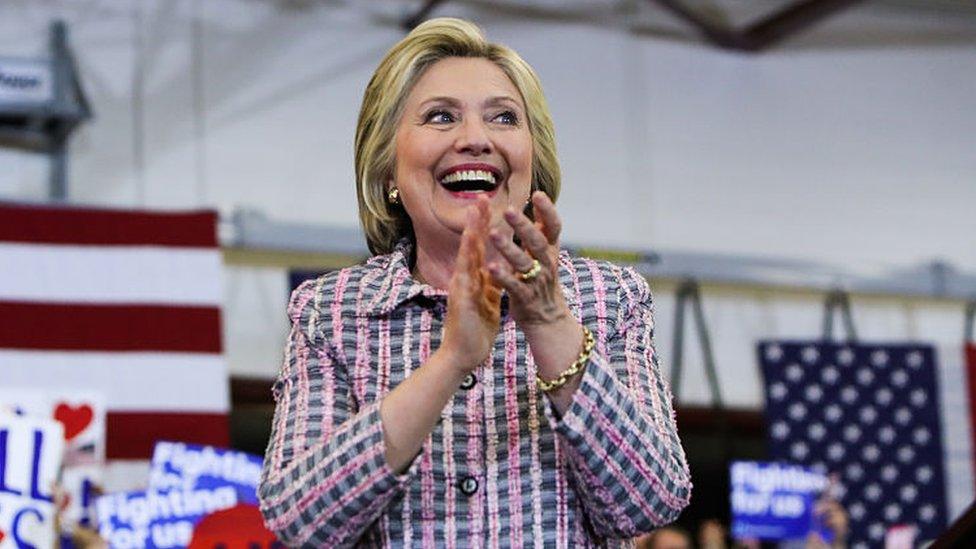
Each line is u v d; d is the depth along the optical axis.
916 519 15.44
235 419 15.80
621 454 3.21
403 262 3.66
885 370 15.72
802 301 17.41
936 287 17.61
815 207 17.55
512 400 3.44
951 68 18.55
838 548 13.90
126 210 12.27
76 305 11.94
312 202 15.23
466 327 3.17
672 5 17.05
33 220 12.02
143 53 14.88
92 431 9.88
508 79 3.71
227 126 15.07
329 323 3.54
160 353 11.99
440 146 3.58
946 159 18.22
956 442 15.74
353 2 15.88
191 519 8.96
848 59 18.11
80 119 13.76
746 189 17.28
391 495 3.22
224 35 15.27
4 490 7.48
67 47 14.50
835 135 17.83
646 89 17.06
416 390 3.19
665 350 16.61
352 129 15.58
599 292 3.54
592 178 16.61
